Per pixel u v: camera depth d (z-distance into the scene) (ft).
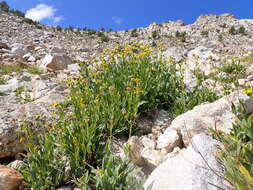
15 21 72.33
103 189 8.16
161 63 17.90
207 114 11.99
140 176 9.53
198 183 7.06
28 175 9.54
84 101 13.73
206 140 8.83
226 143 8.21
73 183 9.59
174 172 7.91
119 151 11.50
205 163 7.88
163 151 11.22
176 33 99.40
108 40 82.38
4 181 8.98
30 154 9.89
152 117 14.74
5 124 11.77
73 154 9.97
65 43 62.44
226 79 18.44
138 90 13.64
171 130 12.19
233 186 7.16
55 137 11.18
